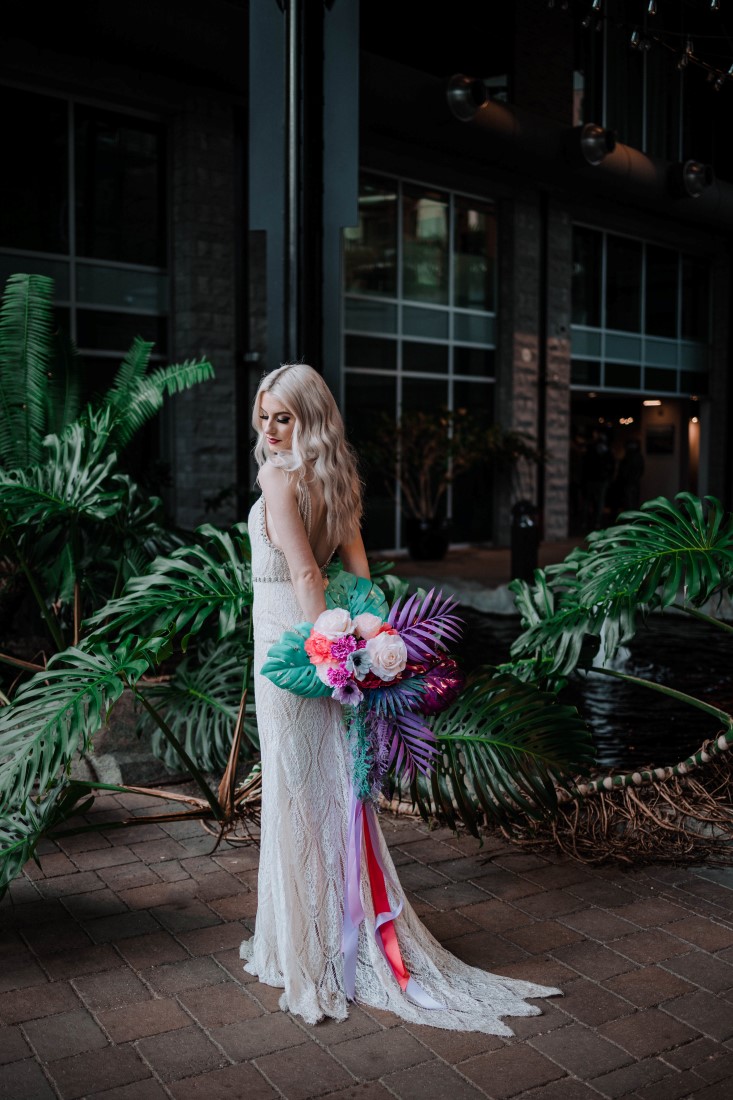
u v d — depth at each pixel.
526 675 3.85
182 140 11.60
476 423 15.24
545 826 3.88
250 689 4.14
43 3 8.98
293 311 4.68
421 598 2.70
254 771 3.83
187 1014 2.58
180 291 11.87
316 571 2.59
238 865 3.60
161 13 9.51
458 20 14.52
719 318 20.75
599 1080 2.29
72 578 4.21
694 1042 2.46
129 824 3.46
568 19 15.88
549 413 16.73
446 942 3.00
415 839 3.88
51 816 3.12
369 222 14.26
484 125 12.52
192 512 11.90
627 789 3.97
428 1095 2.24
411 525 14.09
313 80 4.62
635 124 17.64
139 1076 2.30
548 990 2.67
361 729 2.69
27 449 5.14
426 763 2.71
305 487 2.61
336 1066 2.36
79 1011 2.59
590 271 17.91
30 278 5.11
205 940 3.01
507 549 15.94
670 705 6.00
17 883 3.43
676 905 3.28
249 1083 2.28
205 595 3.38
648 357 19.28
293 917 2.64
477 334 16.00
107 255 11.47
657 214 17.97
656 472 21.88
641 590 3.54
